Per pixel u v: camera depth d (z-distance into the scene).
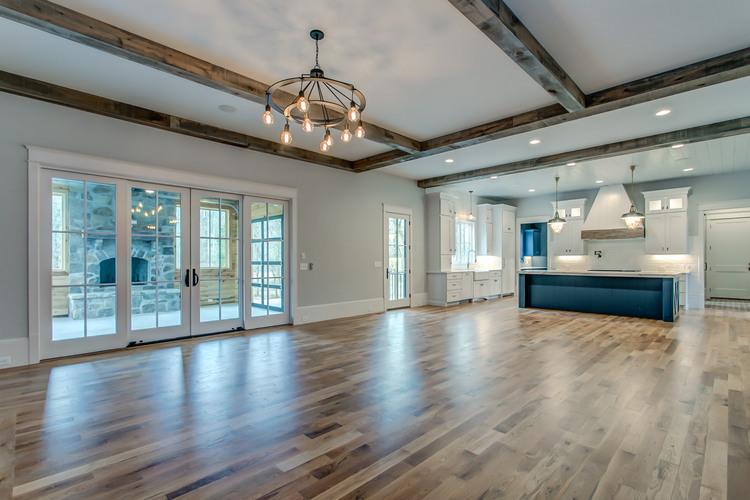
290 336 5.05
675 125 4.62
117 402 2.81
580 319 6.33
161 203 4.67
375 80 3.54
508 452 2.09
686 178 7.61
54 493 1.74
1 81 3.38
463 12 2.33
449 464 1.97
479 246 10.01
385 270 7.45
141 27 2.74
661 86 3.40
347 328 5.62
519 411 2.63
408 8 2.52
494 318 6.50
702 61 3.21
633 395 2.89
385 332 5.32
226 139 4.86
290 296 5.93
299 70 3.35
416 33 2.81
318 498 1.70
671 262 7.85
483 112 4.31
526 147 5.57
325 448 2.15
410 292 8.03
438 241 8.29
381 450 2.12
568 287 7.28
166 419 2.53
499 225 9.98
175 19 2.65
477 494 1.72
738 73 3.13
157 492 1.75
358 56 3.13
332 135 5.04
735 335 4.93
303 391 3.03
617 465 1.95
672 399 2.81
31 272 3.73
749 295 8.59
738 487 1.75
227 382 3.24
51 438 2.26
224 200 5.25
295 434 2.32
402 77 3.49
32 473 1.90
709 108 4.09
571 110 3.85
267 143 5.31
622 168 6.81
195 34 2.82
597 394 2.92
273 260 5.76
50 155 3.80
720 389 3.00
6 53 3.06
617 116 4.33
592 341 4.69
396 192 7.75
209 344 4.59
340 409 2.68
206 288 5.07
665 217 7.62
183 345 4.53
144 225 4.54
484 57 3.15
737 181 7.10
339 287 6.59
